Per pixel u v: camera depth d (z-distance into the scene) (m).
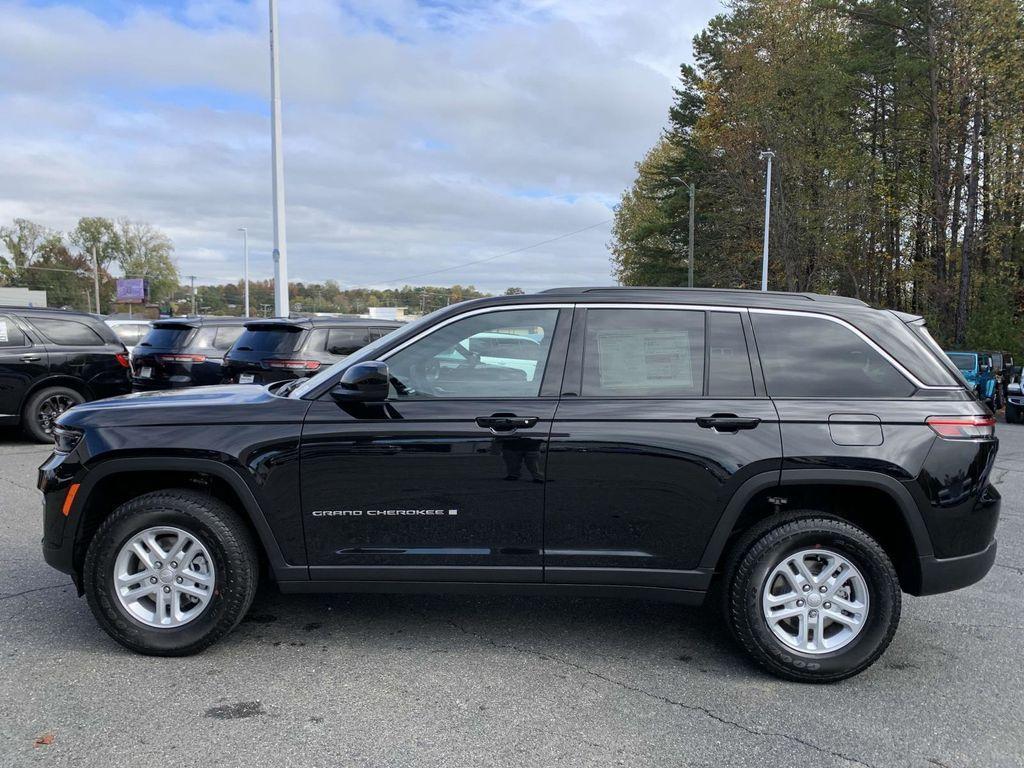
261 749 2.78
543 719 3.06
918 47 32.72
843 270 38.28
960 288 32.31
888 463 3.36
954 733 3.02
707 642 3.90
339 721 2.99
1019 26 27.70
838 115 35.75
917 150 35.06
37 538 5.36
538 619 4.17
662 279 46.22
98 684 3.26
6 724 2.91
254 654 3.62
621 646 3.83
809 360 3.56
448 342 3.62
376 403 3.48
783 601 3.45
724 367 3.54
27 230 96.44
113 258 100.69
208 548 3.49
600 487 3.42
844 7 33.59
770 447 3.38
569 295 3.65
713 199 42.38
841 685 3.44
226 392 3.99
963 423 3.45
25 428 9.23
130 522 3.46
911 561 3.50
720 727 3.03
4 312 9.10
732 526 3.42
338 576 3.51
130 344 17.58
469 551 3.49
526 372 3.56
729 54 37.34
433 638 3.87
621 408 3.45
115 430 3.51
